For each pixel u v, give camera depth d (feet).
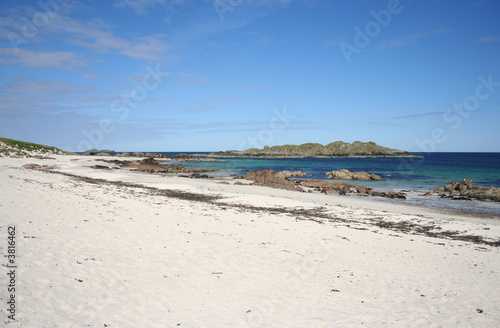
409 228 61.67
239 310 23.06
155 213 54.60
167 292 24.58
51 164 186.19
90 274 25.45
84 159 258.98
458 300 28.17
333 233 51.37
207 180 148.77
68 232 35.37
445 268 37.17
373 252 42.14
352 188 135.03
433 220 69.05
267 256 36.45
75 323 18.34
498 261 40.93
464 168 245.24
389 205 90.79
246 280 28.89
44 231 34.22
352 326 22.13
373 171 228.22
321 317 23.13
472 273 35.76
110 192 78.79
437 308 26.30
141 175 158.20
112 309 20.80
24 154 225.15
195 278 27.96
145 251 33.14
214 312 22.30
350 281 31.19
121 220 45.42
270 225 53.67
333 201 93.91
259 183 137.80
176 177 161.68
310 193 114.21
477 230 61.05
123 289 23.99
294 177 191.62
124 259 29.96
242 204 80.69
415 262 38.91
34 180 84.43
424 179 171.42
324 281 30.50
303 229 52.49
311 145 551.18
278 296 26.22
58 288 22.24
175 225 46.78
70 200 56.34
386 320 23.50
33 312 18.61
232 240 41.73
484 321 24.20
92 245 32.42
